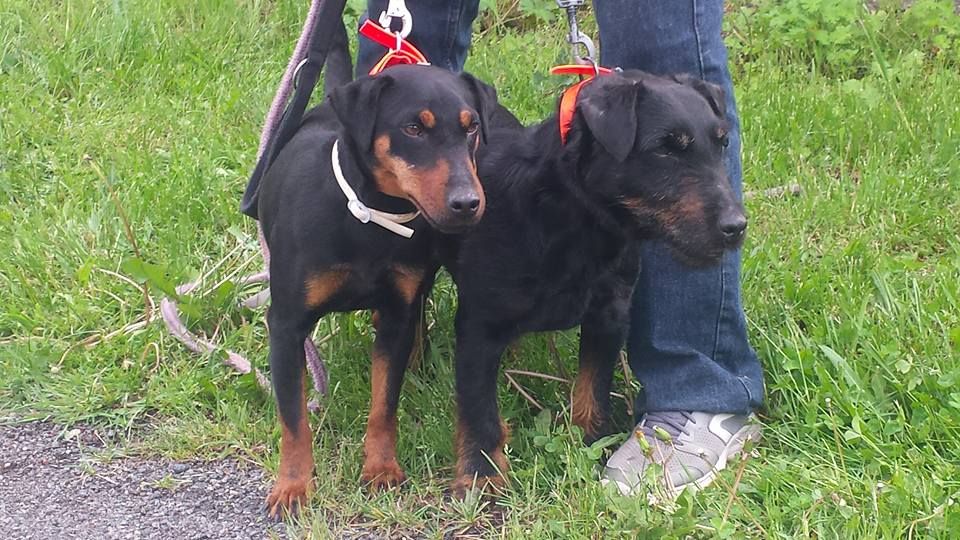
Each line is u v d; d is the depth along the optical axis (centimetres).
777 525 154
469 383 164
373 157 155
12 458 175
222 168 242
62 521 162
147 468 173
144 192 230
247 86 270
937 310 192
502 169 161
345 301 163
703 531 152
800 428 174
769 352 186
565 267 159
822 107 258
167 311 201
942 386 175
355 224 158
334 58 190
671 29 164
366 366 190
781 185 236
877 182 229
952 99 260
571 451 167
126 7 294
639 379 177
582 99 154
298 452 162
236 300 206
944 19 292
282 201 164
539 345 191
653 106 152
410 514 161
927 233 222
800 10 293
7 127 252
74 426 183
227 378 191
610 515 157
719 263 158
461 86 159
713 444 171
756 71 280
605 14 167
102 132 253
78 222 225
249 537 159
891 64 284
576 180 156
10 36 286
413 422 180
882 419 172
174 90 275
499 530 159
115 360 196
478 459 165
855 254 209
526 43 289
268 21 300
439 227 151
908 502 155
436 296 197
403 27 182
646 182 153
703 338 174
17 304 207
